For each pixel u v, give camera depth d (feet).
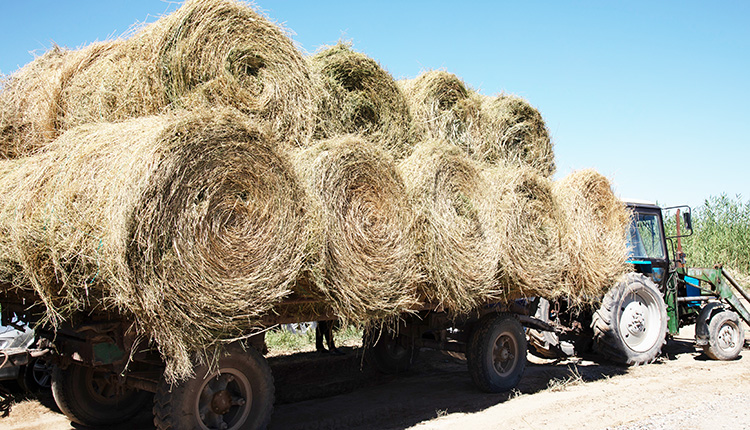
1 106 16.38
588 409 17.17
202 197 10.97
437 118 18.93
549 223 18.93
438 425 15.66
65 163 11.65
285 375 21.85
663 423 15.56
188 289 10.57
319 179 12.86
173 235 10.46
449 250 15.44
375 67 17.22
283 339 28.37
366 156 13.75
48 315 11.71
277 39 15.26
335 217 12.96
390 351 22.88
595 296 21.33
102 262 10.19
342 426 15.83
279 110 14.96
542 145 22.34
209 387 12.53
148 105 13.75
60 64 16.90
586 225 20.38
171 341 10.41
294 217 12.23
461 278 15.66
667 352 28.60
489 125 20.83
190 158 10.73
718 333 26.02
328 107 16.20
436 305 16.61
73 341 13.70
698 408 17.16
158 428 12.05
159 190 10.26
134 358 12.85
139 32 14.64
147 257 10.06
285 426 15.49
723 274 28.25
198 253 10.75
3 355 15.80
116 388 15.89
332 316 14.53
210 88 13.94
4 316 16.05
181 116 10.89
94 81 15.23
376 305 13.60
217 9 14.37
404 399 18.81
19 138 16.26
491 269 16.49
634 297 24.76
